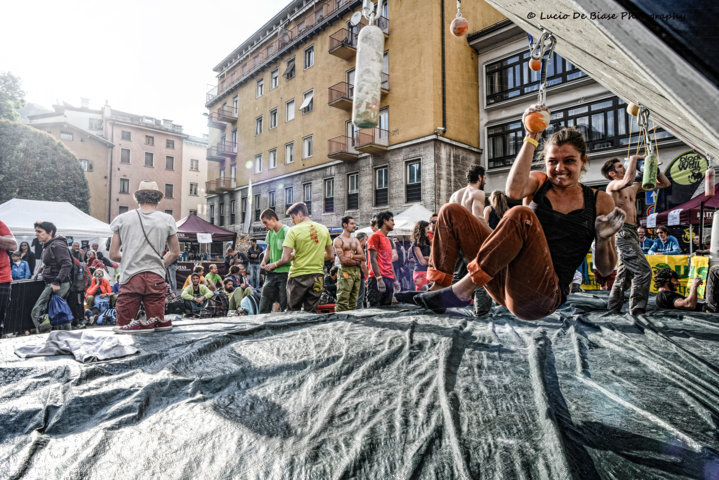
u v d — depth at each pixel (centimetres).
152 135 4400
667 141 1285
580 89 1515
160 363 267
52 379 230
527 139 170
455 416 177
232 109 3138
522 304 181
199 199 4747
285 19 2625
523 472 133
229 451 154
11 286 508
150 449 157
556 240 183
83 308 689
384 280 614
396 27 1820
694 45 47
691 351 295
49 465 146
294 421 180
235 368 255
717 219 485
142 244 361
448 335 347
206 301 848
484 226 204
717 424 168
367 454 148
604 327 384
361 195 1995
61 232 1099
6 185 2441
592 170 1487
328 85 2197
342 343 317
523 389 212
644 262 455
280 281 543
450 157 1712
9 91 3097
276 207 2608
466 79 1797
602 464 139
